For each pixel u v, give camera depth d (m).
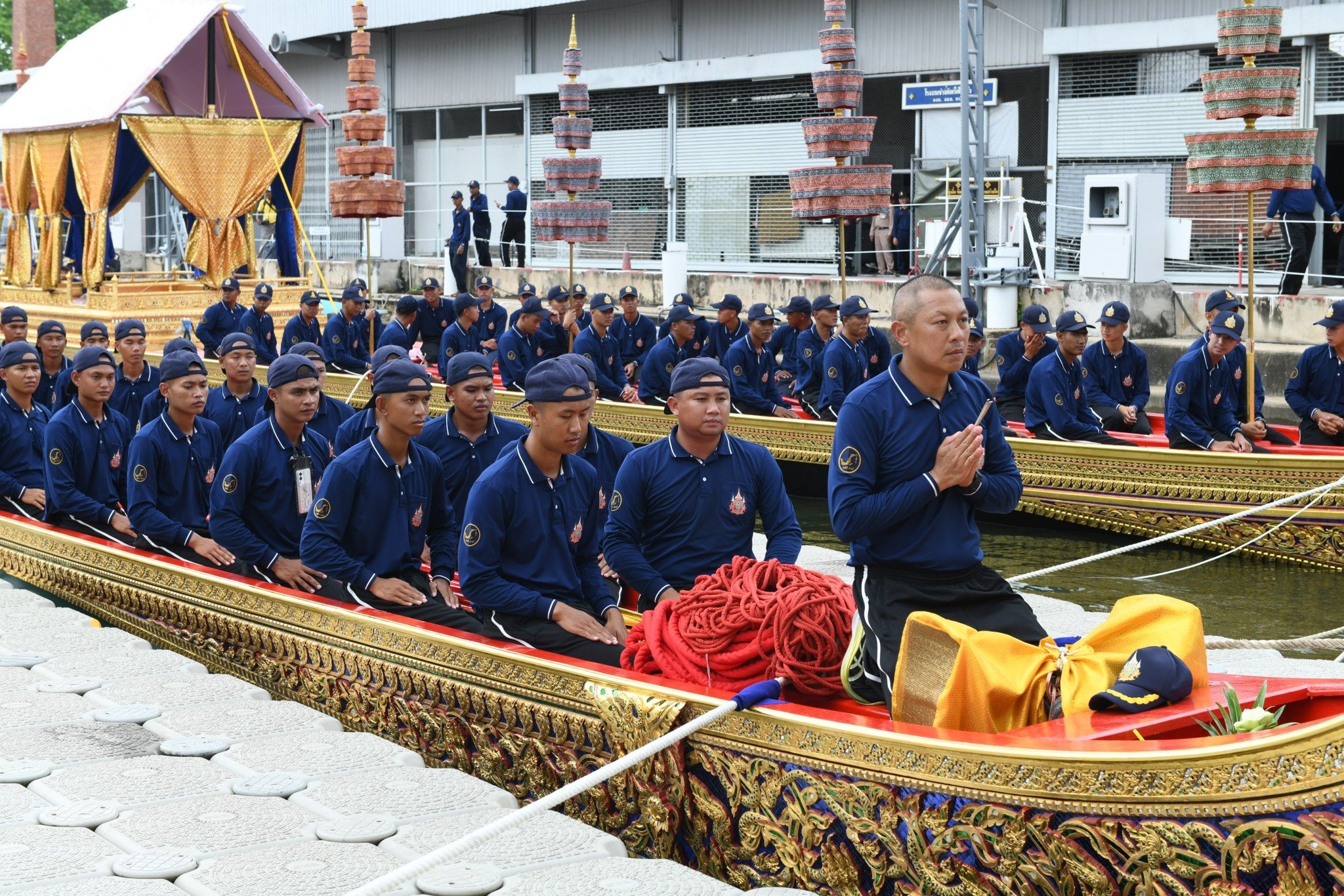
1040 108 23.30
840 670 5.00
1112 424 12.41
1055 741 4.03
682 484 6.26
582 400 6.09
